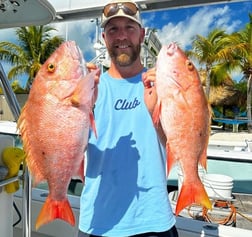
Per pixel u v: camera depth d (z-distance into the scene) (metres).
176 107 1.47
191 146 1.47
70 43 1.44
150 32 4.05
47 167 1.41
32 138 1.41
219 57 22.36
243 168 4.42
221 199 3.24
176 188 4.23
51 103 1.40
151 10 2.27
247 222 3.43
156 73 1.50
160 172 1.66
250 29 22.39
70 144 1.40
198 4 2.19
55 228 2.46
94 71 1.45
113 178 1.67
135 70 1.79
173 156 1.47
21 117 1.42
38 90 1.41
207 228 2.19
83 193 1.74
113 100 1.76
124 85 1.77
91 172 1.72
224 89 24.20
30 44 21.56
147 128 1.69
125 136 1.70
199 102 1.49
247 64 22.50
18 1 1.69
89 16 2.28
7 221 1.99
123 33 1.70
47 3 1.75
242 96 24.03
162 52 1.51
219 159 4.41
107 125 1.73
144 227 1.60
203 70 23.34
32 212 2.50
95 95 1.47
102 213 1.65
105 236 1.61
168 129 1.47
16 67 21.98
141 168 1.66
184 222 2.28
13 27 2.14
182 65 1.49
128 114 1.72
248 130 18.14
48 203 1.40
